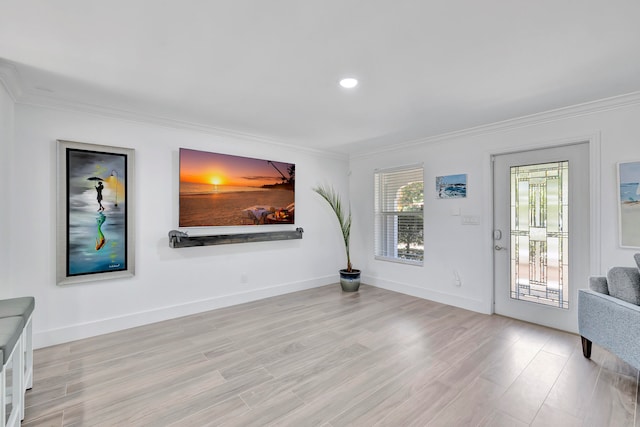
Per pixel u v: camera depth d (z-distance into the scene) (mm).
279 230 4367
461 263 3793
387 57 2012
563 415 1795
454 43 1842
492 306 3561
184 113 3117
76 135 2852
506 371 2291
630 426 1693
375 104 2861
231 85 2443
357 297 4254
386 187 4781
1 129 2254
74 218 2828
